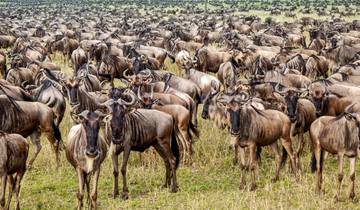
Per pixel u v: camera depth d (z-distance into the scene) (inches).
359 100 902.4
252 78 1135.0
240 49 1539.1
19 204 711.1
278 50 1766.7
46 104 917.8
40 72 1186.6
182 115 845.8
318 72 1467.8
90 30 2913.4
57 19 3988.7
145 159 880.3
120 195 755.4
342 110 906.1
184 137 857.5
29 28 3129.9
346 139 700.7
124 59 1369.3
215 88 1152.2
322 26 2952.8
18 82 1176.2
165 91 988.6
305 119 866.8
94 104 907.4
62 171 848.9
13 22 3545.8
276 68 1323.8
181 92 990.4
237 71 1357.0
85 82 1065.5
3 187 631.8
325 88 966.4
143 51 1691.7
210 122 1068.5
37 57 1691.7
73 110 724.0
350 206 705.6
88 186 697.6
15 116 794.8
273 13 4746.6
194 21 3531.0
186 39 2507.4
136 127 728.3
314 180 802.2
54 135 853.2
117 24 3390.7
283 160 843.4
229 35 2356.1
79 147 649.0
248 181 809.5
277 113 798.5
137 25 3221.0
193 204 707.4
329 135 714.8
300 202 715.4
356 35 2532.0
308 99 912.3
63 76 1116.5
